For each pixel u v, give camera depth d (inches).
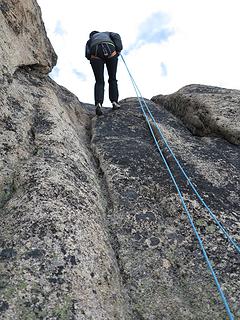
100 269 142.6
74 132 258.1
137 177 214.8
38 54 312.2
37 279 125.4
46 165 187.2
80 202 171.2
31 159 193.5
